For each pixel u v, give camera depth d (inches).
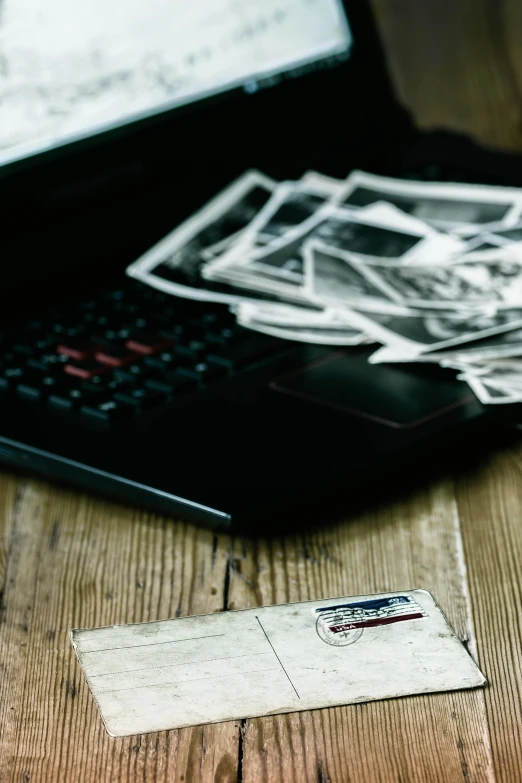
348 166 43.9
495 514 31.9
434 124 51.0
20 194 39.5
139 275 38.8
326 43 43.8
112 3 40.9
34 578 31.3
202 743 27.8
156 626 29.9
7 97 39.4
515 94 52.5
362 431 32.2
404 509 32.2
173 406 33.5
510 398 32.5
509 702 28.0
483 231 39.4
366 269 37.9
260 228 40.7
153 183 41.8
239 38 42.6
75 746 27.9
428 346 34.1
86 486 32.3
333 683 28.4
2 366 35.2
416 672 28.5
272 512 31.0
